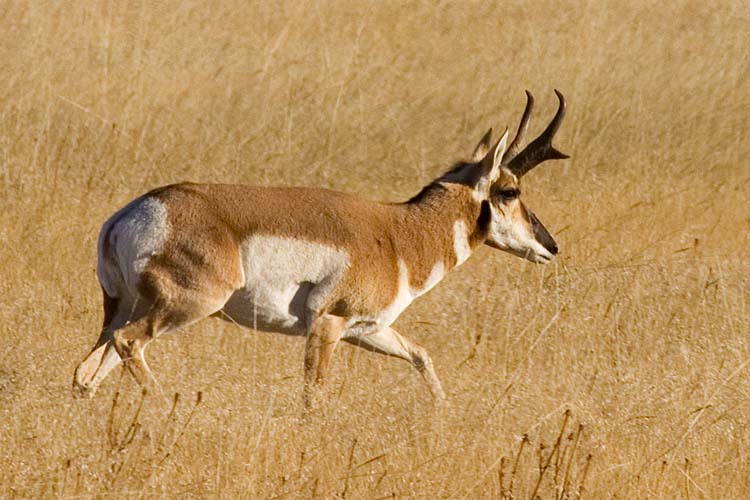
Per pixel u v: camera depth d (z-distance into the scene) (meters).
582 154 41.06
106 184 35.81
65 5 54.34
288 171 39.56
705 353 24.58
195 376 22.00
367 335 23.38
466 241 24.03
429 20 59.50
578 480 18.33
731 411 21.47
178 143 40.06
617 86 48.28
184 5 57.81
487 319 26.39
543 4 62.81
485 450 19.08
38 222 31.53
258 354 23.75
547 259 25.14
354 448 18.78
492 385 22.27
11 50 47.25
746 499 18.34
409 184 39.31
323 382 22.03
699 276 28.97
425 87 49.09
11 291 26.69
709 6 64.00
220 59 51.00
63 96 42.25
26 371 21.97
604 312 26.78
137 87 44.78
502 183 24.45
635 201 36.41
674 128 44.16
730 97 48.25
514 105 47.19
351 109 45.22
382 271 22.84
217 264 21.70
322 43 54.59
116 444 18.34
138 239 21.77
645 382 22.62
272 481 17.75
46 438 18.61
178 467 17.95
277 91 46.59
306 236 22.27
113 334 21.61
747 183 39.91
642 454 19.45
